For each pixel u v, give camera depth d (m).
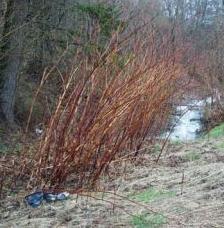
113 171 7.46
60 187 6.45
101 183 6.79
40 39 12.88
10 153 7.84
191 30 28.41
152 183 6.72
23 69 13.60
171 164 8.26
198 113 16.70
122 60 7.80
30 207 5.87
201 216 5.23
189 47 15.80
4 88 12.55
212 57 19.91
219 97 17.33
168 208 5.51
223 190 6.12
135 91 7.27
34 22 12.09
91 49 8.00
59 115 6.66
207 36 26.73
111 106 6.74
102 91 7.06
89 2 12.50
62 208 5.67
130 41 8.59
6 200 6.12
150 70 8.76
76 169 6.63
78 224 5.12
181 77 14.28
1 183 6.36
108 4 12.38
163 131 12.16
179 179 6.87
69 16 13.51
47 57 13.00
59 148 6.57
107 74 7.31
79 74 7.18
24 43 12.38
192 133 13.95
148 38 9.54
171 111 13.28
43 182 6.53
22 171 6.71
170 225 4.97
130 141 8.39
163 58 9.70
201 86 17.44
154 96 8.97
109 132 6.97
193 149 9.62
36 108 12.55
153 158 8.65
